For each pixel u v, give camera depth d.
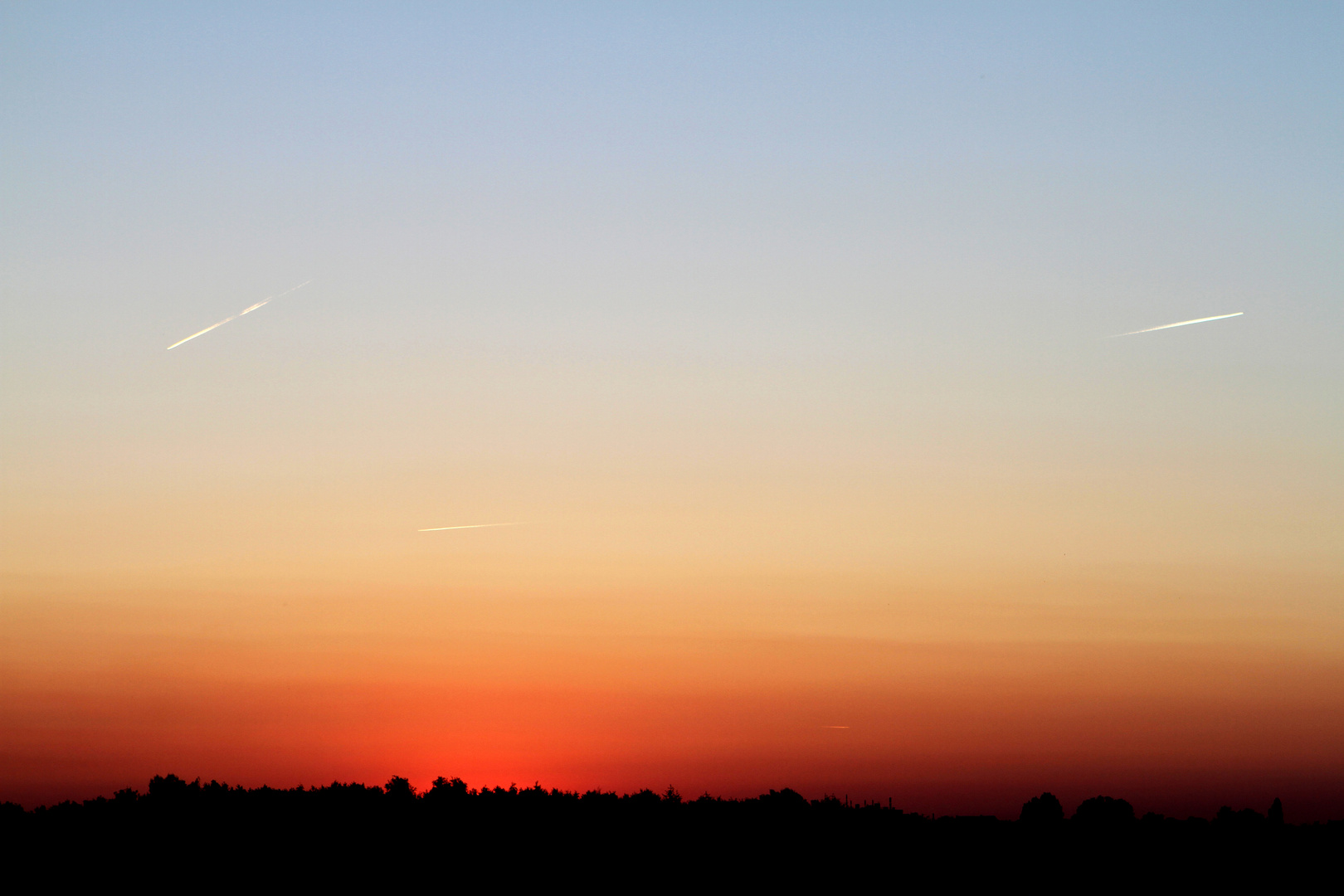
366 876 71.31
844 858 78.94
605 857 77.69
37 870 67.94
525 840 80.81
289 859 73.31
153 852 72.44
